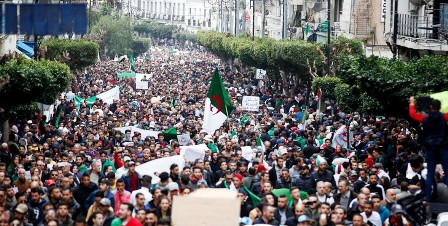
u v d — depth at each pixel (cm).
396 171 2927
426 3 4756
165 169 2661
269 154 3189
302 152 3117
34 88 3756
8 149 3222
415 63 3388
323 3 8075
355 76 3431
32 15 2486
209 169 2675
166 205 2044
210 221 1496
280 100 5838
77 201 2305
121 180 2250
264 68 7881
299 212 2031
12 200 2303
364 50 5906
